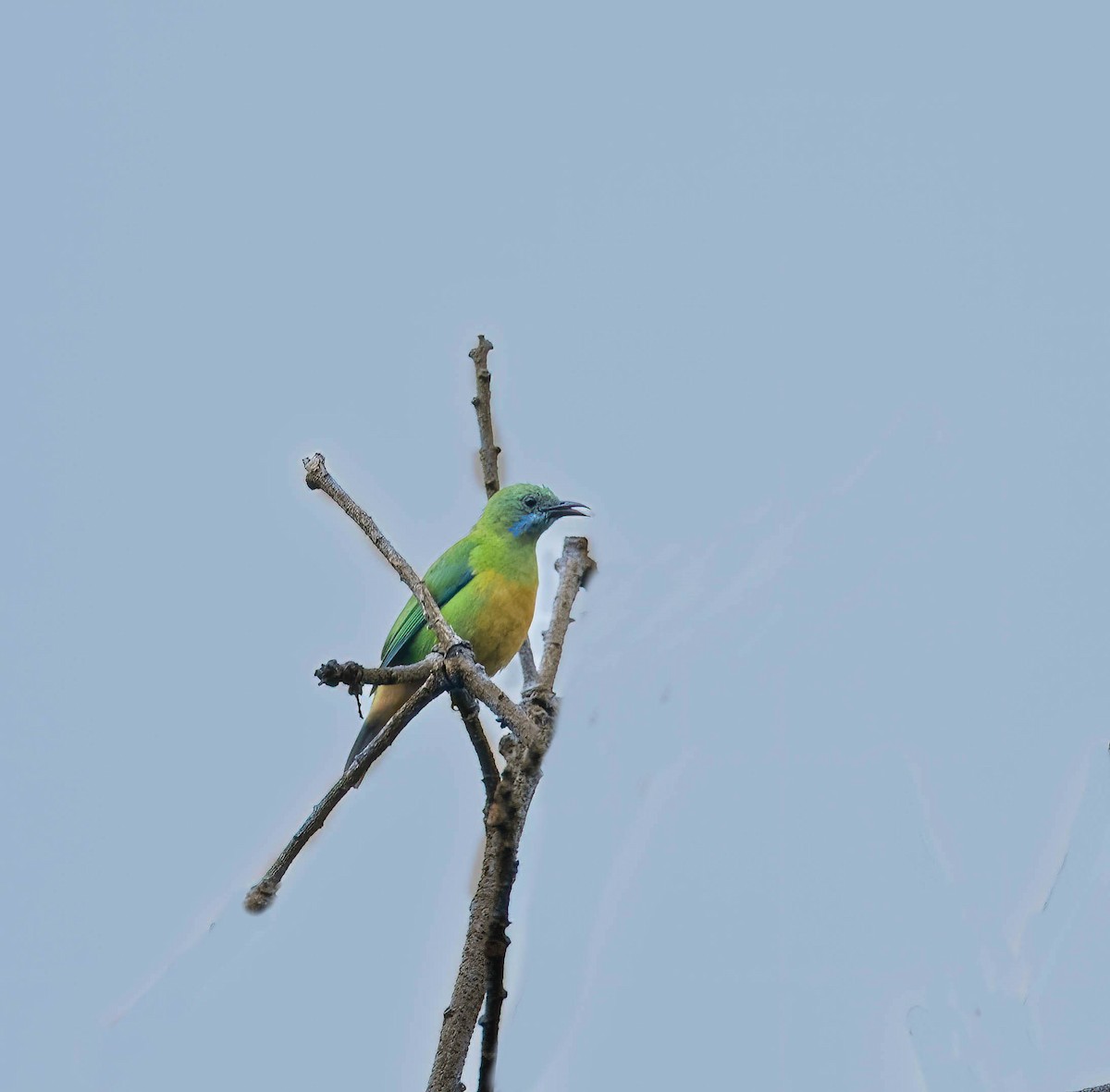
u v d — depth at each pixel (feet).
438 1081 15.53
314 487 21.15
